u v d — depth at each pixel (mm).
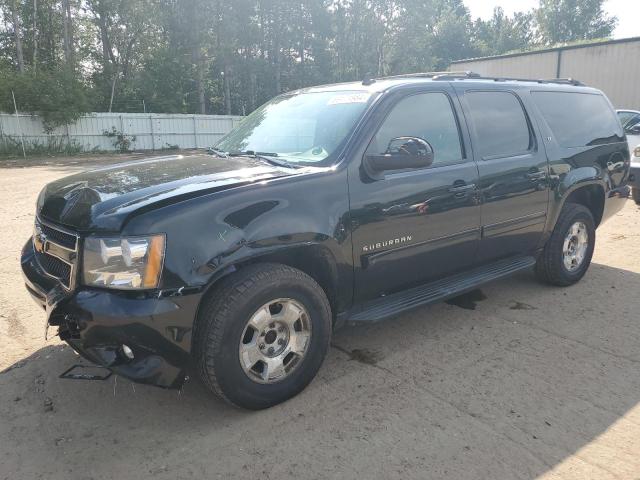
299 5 47250
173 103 41062
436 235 3887
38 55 43719
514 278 5652
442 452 2777
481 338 4172
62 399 3295
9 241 7102
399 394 3344
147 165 3822
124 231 2729
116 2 40812
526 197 4566
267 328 3066
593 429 2975
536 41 72688
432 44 66625
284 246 3039
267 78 49375
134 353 2793
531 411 3150
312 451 2791
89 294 2783
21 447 2834
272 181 3119
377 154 3520
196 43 40875
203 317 2871
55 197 3352
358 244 3418
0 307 4719
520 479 2574
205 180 3160
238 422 3059
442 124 4039
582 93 5484
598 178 5273
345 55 51500
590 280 5555
